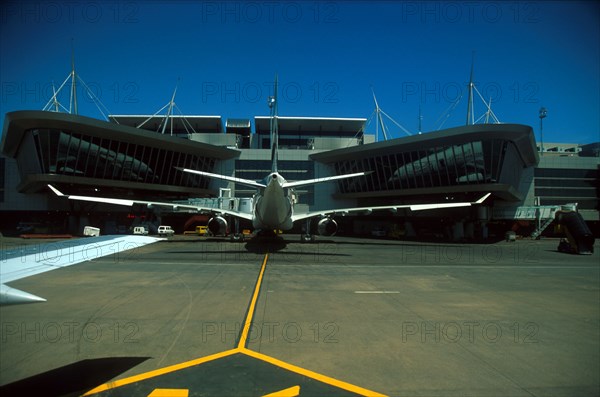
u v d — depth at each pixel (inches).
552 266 979.9
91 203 2404.0
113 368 275.1
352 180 2625.5
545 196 2682.1
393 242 1871.3
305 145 3513.8
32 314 425.4
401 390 246.8
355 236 2512.3
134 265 868.0
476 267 933.2
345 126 3479.3
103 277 692.1
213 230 1333.7
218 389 243.0
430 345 336.8
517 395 242.7
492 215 2396.7
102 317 413.7
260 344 331.6
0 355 299.1
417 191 2258.9
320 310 458.9
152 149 2283.5
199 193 2608.3
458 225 2272.4
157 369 274.2
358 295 554.6
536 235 2283.5
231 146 2886.3
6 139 2054.6
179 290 570.3
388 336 360.5
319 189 2787.9
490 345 339.3
